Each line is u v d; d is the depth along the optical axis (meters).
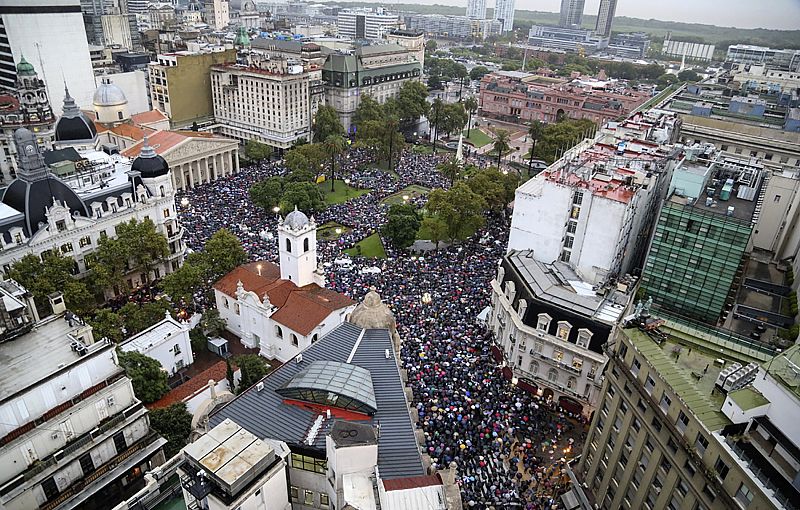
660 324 64.06
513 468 73.38
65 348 57.53
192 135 175.88
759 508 43.69
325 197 167.38
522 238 107.94
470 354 94.62
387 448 48.84
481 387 87.00
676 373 56.34
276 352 95.44
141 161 116.94
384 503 41.44
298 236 92.06
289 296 93.62
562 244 104.62
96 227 108.81
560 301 87.81
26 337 58.84
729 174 112.62
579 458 75.00
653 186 116.44
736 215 96.44
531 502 68.75
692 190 103.88
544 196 102.00
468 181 152.00
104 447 56.97
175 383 87.81
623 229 100.25
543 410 86.25
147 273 116.56
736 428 48.97
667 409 55.22
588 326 83.38
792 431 44.81
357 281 113.31
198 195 162.88
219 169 184.38
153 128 185.88
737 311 109.50
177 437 66.19
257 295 94.81
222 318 102.69
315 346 62.41
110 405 57.69
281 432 49.47
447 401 81.38
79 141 147.38
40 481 51.47
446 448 73.44
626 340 62.88
